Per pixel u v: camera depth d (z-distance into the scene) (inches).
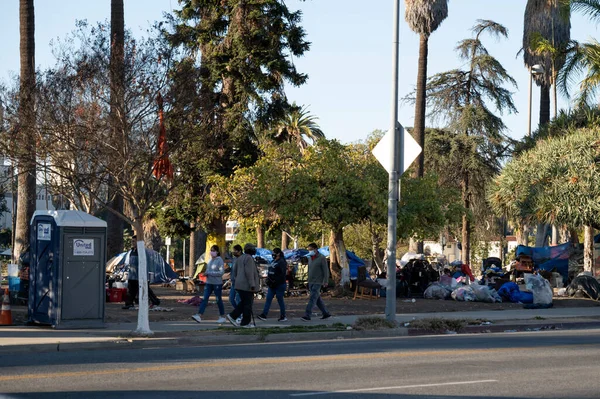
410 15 1608.0
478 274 2454.5
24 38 1096.2
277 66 1417.3
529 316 957.2
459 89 2213.3
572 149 1277.1
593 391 430.6
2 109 911.7
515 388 438.3
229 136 1389.0
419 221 1286.9
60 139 871.1
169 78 901.2
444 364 536.7
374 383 451.2
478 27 2203.5
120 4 1232.2
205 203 1413.6
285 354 593.0
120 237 1336.1
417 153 820.0
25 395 404.8
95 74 873.5
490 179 2116.1
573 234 1758.1
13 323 770.8
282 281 858.1
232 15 1446.9
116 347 653.3
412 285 1294.3
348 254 1406.3
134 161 864.9
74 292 722.2
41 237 740.0
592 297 1254.3
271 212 1256.2
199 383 446.3
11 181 1218.6
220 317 828.6
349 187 1195.3
